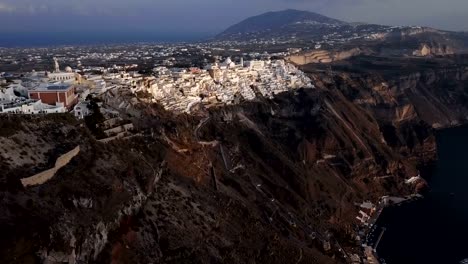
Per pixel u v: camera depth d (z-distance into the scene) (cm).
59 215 7981
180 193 12312
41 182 8569
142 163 11812
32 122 10469
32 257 7006
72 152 9875
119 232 9256
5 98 13000
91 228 8338
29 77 18925
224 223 12506
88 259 8088
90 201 8875
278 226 15688
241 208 14588
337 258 16062
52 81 16812
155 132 15425
